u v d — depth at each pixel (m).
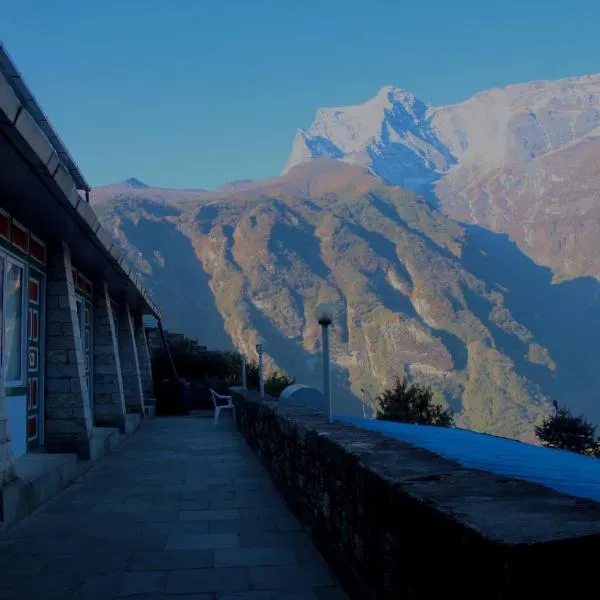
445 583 2.43
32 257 8.20
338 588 4.16
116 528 5.66
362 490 3.65
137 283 13.64
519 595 2.00
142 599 4.02
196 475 8.27
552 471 4.29
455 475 3.25
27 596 4.07
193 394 20.97
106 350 12.27
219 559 4.77
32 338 8.33
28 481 6.22
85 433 8.79
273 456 7.57
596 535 2.08
